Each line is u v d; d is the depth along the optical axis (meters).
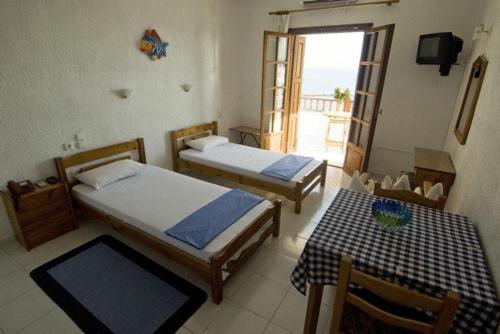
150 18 3.24
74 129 2.78
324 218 1.66
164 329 1.77
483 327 1.13
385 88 3.90
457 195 2.45
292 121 5.12
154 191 2.72
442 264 1.29
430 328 1.06
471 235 1.53
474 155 2.13
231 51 4.64
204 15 3.94
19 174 2.47
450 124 3.60
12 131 2.37
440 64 3.26
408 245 1.43
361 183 2.27
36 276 2.19
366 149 3.79
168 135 3.84
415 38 3.56
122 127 3.23
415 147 3.83
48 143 2.61
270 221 2.65
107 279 2.17
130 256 2.43
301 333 1.76
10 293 2.03
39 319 1.83
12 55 2.26
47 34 2.44
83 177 2.78
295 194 3.09
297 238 2.73
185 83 3.90
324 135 6.65
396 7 3.57
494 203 1.43
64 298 1.99
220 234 2.06
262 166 3.45
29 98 2.42
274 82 4.65
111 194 2.65
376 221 1.61
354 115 4.23
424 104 3.73
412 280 1.21
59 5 2.47
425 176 2.84
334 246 1.40
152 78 3.43
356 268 1.31
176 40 3.62
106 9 2.82
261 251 2.54
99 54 2.85
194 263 1.95
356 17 3.87
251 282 2.17
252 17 4.60
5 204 2.43
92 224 2.91
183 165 3.94
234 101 5.02
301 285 1.50
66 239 2.65
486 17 2.78
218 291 1.92
